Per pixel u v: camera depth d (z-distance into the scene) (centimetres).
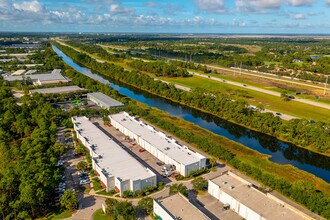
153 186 10338
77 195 9856
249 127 17112
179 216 8112
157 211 8669
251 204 8731
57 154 12031
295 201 9694
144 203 8975
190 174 11219
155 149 12681
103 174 10244
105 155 11781
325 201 9025
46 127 14300
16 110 16500
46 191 9050
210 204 9475
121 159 11488
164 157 12169
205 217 8075
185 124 17412
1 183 9131
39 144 11938
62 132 15288
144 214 8981
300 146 14638
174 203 8762
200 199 9744
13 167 10406
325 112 19300
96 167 10981
